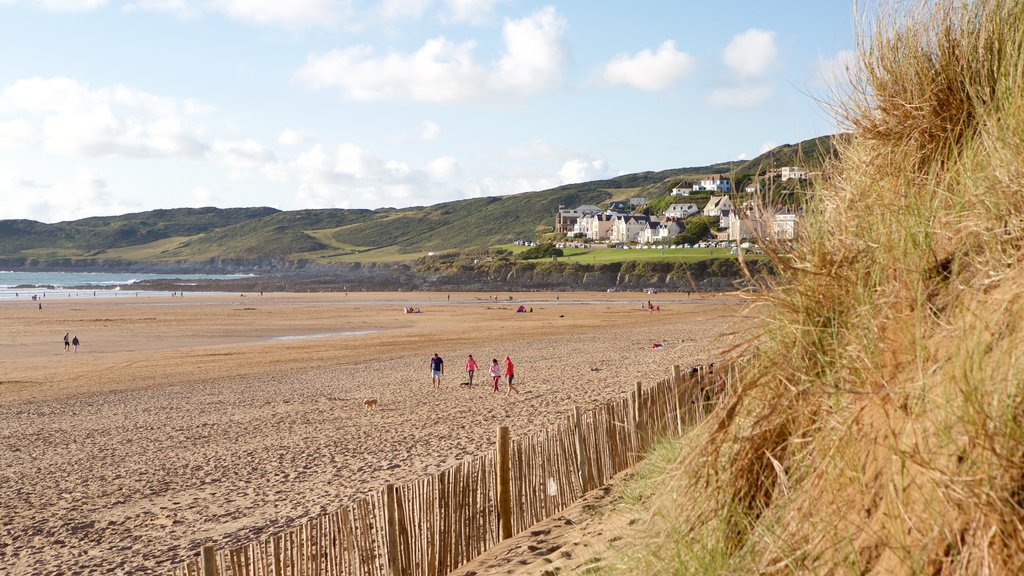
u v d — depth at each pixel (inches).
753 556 104.1
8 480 546.0
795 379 114.3
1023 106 101.1
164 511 453.7
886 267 108.8
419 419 723.4
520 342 1706.4
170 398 953.5
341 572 233.5
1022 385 75.7
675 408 363.6
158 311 3038.9
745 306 129.4
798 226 130.7
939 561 76.1
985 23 119.8
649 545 132.4
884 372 97.6
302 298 4377.5
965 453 77.8
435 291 5270.7
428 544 245.6
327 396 926.4
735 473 115.2
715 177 6353.3
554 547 224.7
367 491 458.3
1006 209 95.3
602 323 2316.7
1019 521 70.4
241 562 215.0
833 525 92.4
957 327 89.7
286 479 512.4
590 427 316.8
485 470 271.0
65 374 1245.7
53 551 391.5
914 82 124.4
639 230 6205.7
